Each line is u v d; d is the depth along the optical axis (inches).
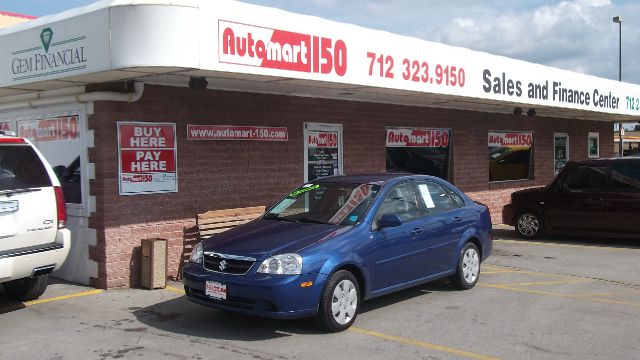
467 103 503.8
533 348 224.4
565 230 486.9
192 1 268.7
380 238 260.2
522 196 513.0
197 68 270.8
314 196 288.5
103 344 231.6
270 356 215.9
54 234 274.8
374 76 359.9
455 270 308.2
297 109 417.1
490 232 336.8
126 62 266.5
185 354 219.1
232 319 263.3
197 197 358.9
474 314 270.2
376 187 279.3
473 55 438.0
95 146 318.0
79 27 281.4
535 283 335.9
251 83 348.2
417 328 248.8
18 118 368.5
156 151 338.0
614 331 245.0
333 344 228.5
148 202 335.0
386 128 487.8
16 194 260.2
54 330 249.9
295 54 313.7
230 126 375.9
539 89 510.9
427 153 529.7
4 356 220.1
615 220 458.6
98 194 318.0
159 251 321.4
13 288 297.0
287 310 225.0
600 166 471.8
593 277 352.8
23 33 311.3
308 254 232.5
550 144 694.5
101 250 319.0
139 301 296.0
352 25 347.9
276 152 404.2
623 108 647.1
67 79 299.0
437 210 303.1
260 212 386.0
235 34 285.1
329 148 442.0
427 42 399.5
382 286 262.1
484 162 593.0
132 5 264.5
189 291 250.1
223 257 239.1
